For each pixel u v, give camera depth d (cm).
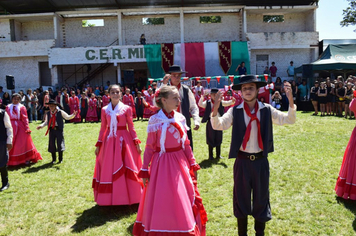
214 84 1833
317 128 1065
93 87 2300
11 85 1800
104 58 2212
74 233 408
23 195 550
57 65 2367
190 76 2167
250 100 337
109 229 416
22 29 2473
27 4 2267
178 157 339
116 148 480
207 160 728
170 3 2286
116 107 491
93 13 2380
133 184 480
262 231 347
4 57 2383
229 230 398
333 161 670
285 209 450
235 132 340
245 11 2305
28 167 734
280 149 793
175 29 2444
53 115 753
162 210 313
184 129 352
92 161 768
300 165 650
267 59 2381
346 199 475
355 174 454
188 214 313
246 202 341
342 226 397
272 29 2444
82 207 492
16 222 446
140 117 1745
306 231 387
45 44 2319
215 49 2172
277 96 1681
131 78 1877
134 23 2445
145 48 2189
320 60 1842
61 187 587
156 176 333
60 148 757
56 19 2347
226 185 557
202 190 535
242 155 341
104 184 472
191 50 2173
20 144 751
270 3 2305
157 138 344
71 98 1638
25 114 764
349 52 1859
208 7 2308
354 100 472
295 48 2361
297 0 2278
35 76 2408
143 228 329
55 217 458
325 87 1415
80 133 1211
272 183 554
